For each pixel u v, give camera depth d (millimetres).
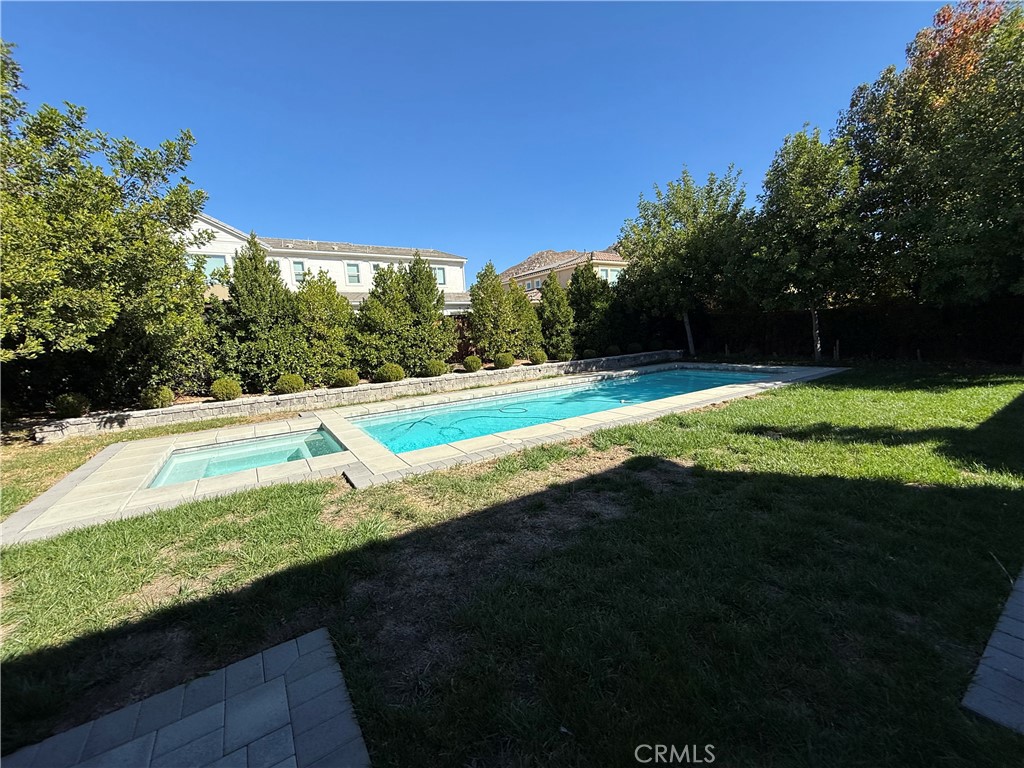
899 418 5520
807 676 1652
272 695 1731
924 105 10203
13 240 5176
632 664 1761
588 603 2178
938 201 9500
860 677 1628
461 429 9109
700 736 1432
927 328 11461
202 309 8867
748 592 2182
